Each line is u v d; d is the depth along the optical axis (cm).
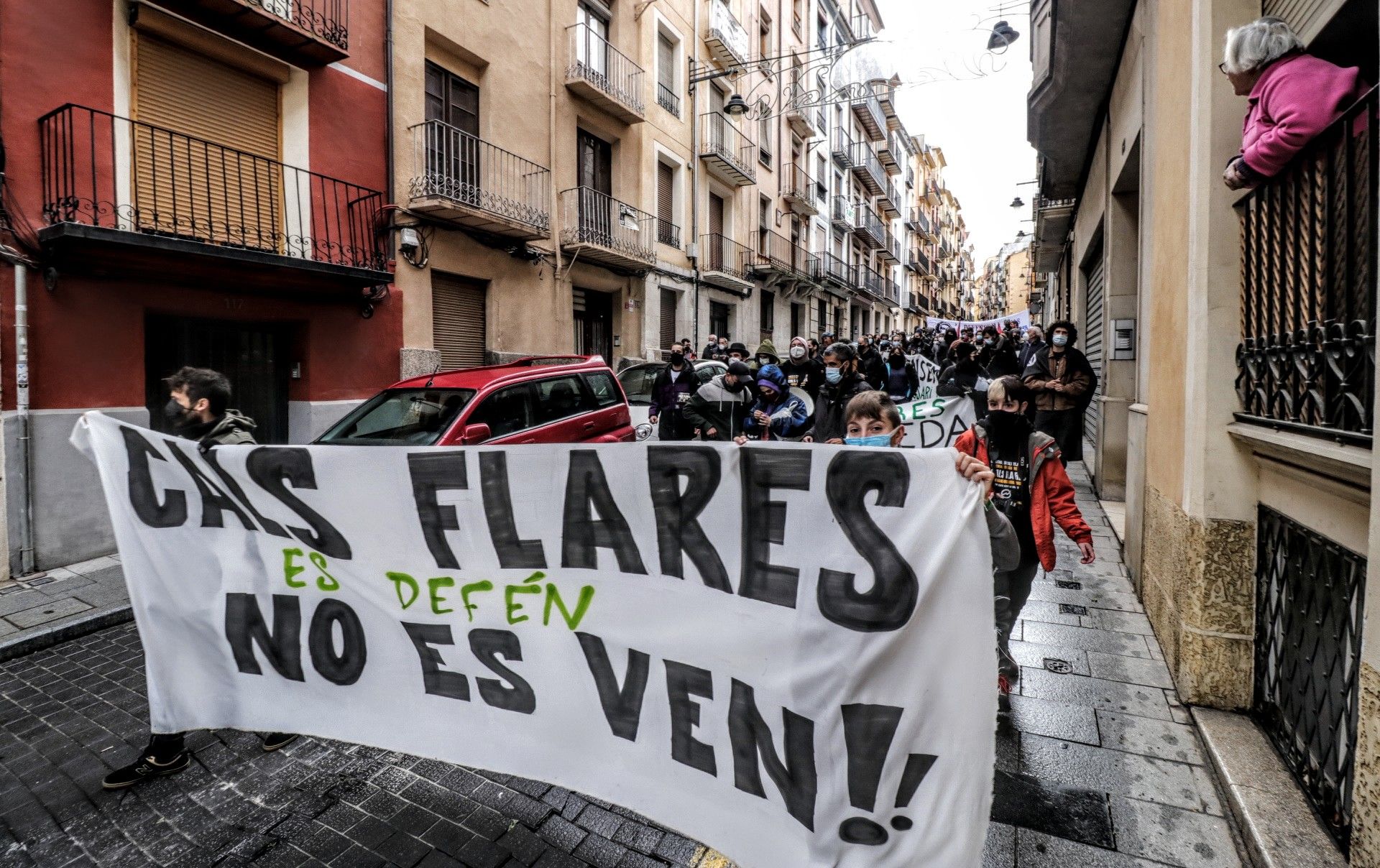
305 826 254
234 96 716
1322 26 240
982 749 165
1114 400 724
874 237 3359
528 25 1105
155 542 278
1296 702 254
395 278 877
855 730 179
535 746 231
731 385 580
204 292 669
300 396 785
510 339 1081
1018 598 325
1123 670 351
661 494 211
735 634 199
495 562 237
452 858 235
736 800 196
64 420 564
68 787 281
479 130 1034
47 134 566
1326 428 216
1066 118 848
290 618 267
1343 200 215
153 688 278
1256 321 276
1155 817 241
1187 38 350
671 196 1606
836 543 184
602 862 233
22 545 539
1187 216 338
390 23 862
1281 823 224
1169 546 358
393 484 248
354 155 828
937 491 173
